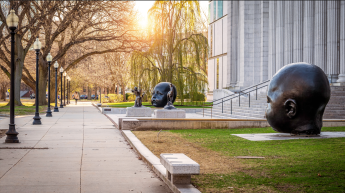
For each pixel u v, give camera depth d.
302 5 30.27
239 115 24.20
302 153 9.11
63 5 36.22
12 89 12.09
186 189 5.84
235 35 40.41
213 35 52.22
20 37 36.09
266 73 35.25
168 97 24.08
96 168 8.05
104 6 36.75
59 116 25.83
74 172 7.61
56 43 48.62
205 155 9.20
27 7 34.50
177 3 35.25
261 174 6.90
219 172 7.16
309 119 12.45
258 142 11.45
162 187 6.51
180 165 5.99
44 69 41.19
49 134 14.53
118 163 8.64
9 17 12.02
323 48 27.39
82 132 15.36
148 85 36.03
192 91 34.62
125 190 6.29
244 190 5.81
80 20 35.50
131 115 24.78
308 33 29.00
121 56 58.75
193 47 35.09
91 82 61.97
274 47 33.66
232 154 9.27
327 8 26.77
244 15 37.53
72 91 72.81
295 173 6.89
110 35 39.78
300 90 12.13
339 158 8.27
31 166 8.18
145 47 36.81
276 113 12.70
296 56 30.33
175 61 35.44
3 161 8.74
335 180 6.26
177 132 15.04
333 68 25.94
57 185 6.56
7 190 6.17
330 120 16.45
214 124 16.80
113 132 15.56
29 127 17.36
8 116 24.81
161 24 35.75
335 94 21.12
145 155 9.08
